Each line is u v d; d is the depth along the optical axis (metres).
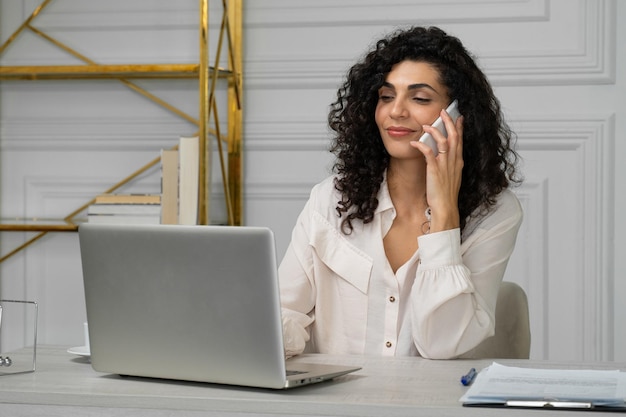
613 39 3.82
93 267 1.88
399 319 2.48
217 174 4.06
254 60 4.06
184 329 1.80
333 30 4.01
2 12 4.25
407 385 1.84
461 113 2.52
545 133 3.88
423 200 2.56
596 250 3.85
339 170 2.62
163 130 4.15
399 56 2.53
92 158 4.21
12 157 4.27
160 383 1.86
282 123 4.04
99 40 4.18
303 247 2.56
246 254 1.71
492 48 3.90
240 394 1.74
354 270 2.48
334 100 4.01
